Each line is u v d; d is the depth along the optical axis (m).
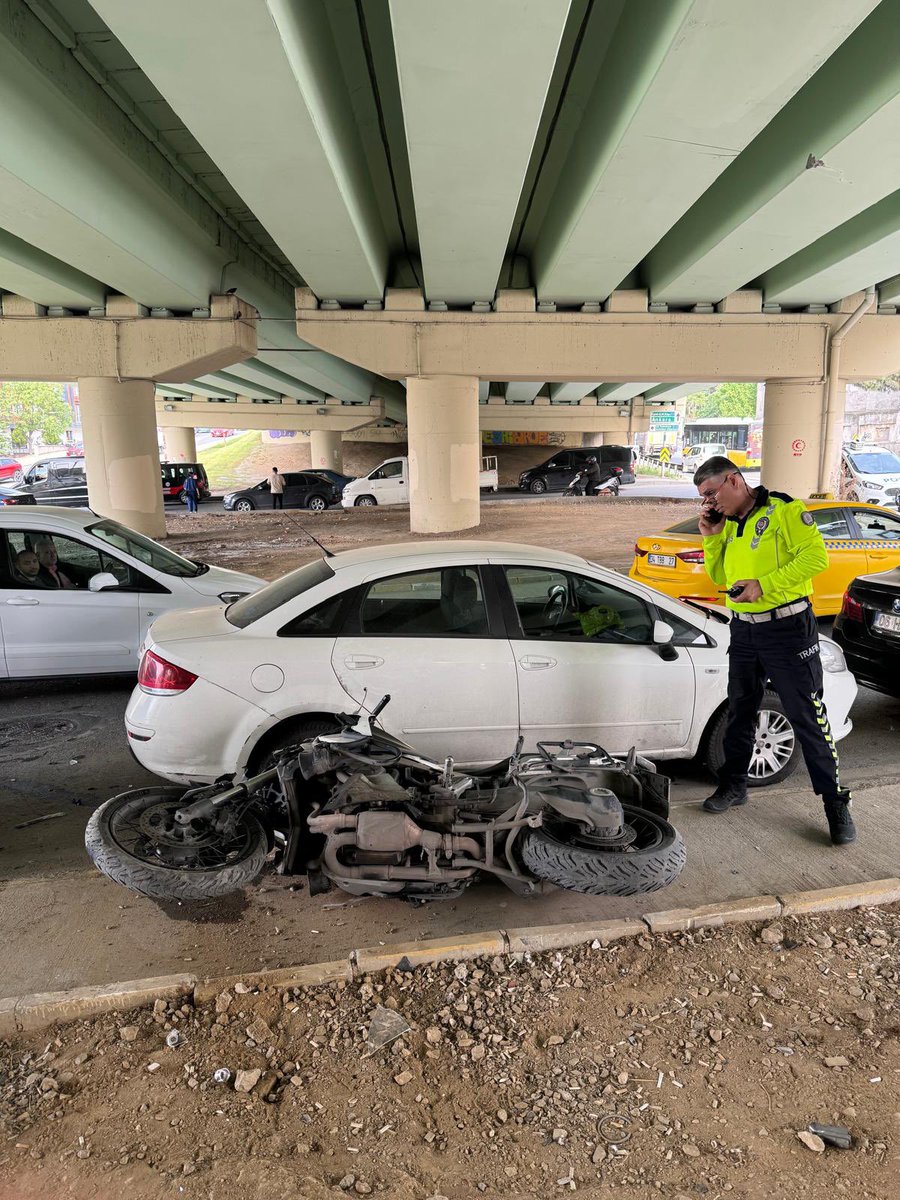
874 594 6.51
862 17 7.27
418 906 3.60
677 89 8.46
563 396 42.88
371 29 9.65
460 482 19.84
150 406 20.12
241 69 7.91
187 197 15.39
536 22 7.21
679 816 4.49
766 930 3.34
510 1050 2.67
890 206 12.73
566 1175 2.17
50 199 11.16
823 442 18.89
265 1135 2.30
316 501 31.94
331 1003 2.90
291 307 25.41
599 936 3.28
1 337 19.11
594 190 11.27
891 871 3.86
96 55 10.48
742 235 13.20
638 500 29.42
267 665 4.18
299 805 3.45
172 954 3.22
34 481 35.97
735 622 4.21
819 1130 2.29
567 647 4.54
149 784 5.26
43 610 6.77
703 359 18.48
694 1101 2.44
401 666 4.28
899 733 6.32
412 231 17.33
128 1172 2.17
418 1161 2.22
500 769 3.83
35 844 4.39
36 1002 2.82
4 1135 2.30
